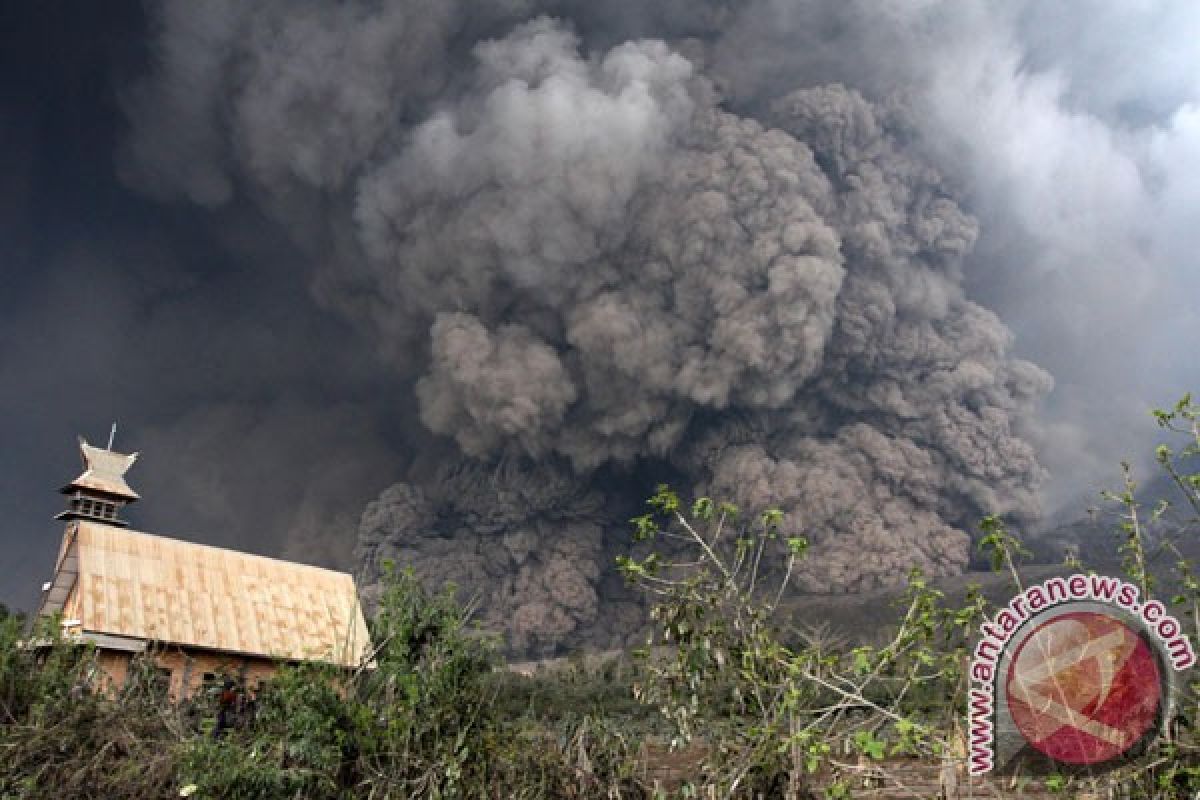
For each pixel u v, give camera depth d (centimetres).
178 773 1001
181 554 1927
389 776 982
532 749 1025
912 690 696
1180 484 645
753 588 746
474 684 1098
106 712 1087
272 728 1030
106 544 1845
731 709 752
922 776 845
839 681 709
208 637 1797
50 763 1017
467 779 993
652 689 767
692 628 746
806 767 695
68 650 1248
